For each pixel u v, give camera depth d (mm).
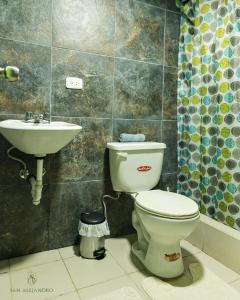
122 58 1756
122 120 1797
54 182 1617
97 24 1648
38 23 1480
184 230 1256
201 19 1778
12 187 1505
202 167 1816
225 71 1608
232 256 1482
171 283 1343
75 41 1589
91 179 1731
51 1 1507
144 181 1711
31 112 1423
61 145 1272
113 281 1355
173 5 1934
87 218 1573
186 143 1976
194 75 1850
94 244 1562
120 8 1723
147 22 1834
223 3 1608
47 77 1528
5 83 1430
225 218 1643
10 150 1476
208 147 1766
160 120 1955
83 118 1659
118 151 1604
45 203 1603
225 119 1616
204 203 1807
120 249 1688
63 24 1548
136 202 1428
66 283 1331
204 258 1604
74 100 1618
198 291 1283
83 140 1678
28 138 1157
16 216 1530
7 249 1526
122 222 1882
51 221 1633
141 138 1794
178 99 2016
